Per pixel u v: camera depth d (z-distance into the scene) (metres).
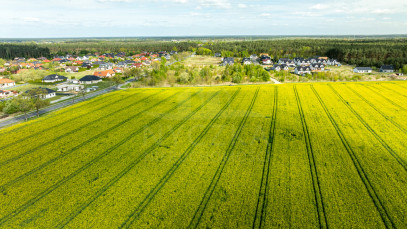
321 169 33.84
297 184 30.73
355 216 25.58
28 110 62.84
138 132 47.78
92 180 32.97
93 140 44.88
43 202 29.06
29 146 43.16
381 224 24.50
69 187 31.64
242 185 30.81
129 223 25.53
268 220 25.31
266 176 32.59
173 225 25.11
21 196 30.23
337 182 30.95
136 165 36.19
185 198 28.84
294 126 48.56
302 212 26.30
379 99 66.81
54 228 25.30
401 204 27.00
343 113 55.94
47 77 117.88
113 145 42.69
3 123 57.09
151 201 28.53
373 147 39.75
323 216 25.70
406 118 52.50
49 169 35.94
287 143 41.53
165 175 33.50
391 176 32.00
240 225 24.84
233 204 27.64
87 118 56.44
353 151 38.56
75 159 38.47
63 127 51.38
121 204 28.30
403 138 42.94
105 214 26.86
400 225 24.31
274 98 68.94
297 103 63.94
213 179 32.25
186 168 34.94
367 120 51.47
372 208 26.56
